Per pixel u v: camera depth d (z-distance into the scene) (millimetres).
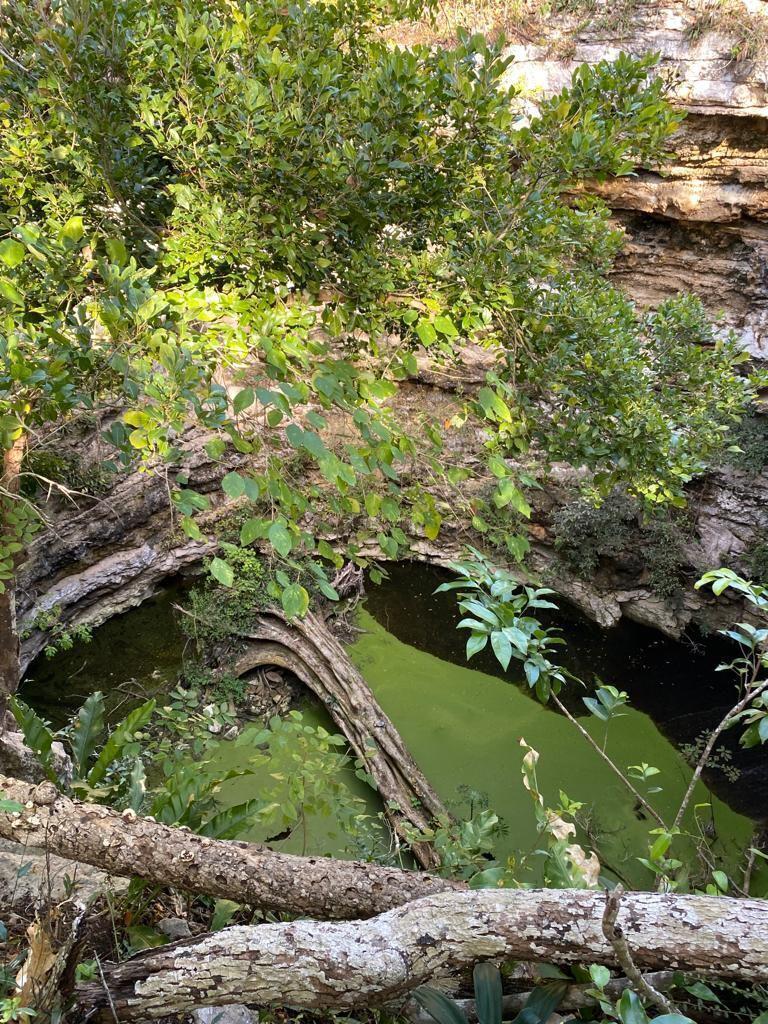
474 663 11773
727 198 11508
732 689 11320
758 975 2533
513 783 9711
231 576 2320
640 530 12094
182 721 6555
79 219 3176
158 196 5562
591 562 12234
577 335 5379
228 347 2945
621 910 2699
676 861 3141
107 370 3150
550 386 5258
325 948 2740
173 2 4453
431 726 10617
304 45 4469
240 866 3414
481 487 12055
